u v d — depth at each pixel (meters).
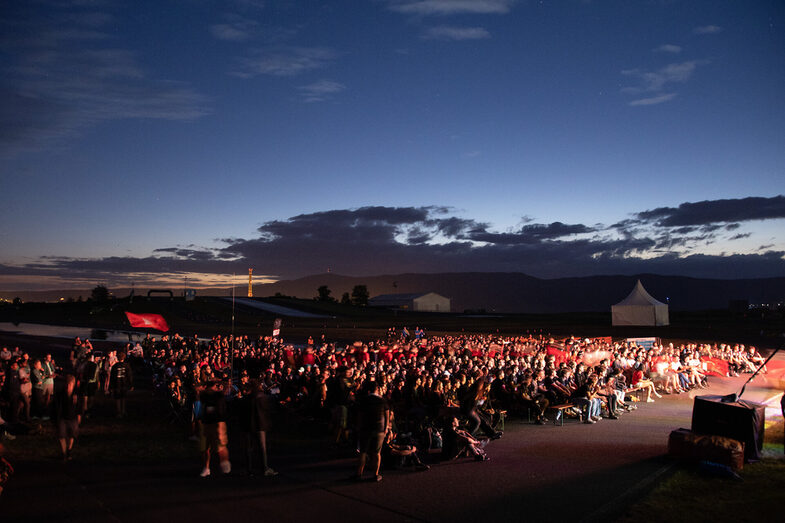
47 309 99.12
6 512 7.37
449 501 7.96
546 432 13.24
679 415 15.68
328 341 48.62
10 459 10.26
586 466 9.95
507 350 25.70
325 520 7.19
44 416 14.61
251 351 26.09
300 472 9.54
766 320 65.06
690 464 9.97
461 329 64.50
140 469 9.65
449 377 14.59
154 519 7.18
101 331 59.50
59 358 31.86
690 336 47.94
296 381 16.44
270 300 127.25
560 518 7.29
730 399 10.55
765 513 7.51
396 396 13.38
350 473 9.49
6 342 43.78
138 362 27.11
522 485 8.78
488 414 13.76
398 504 7.84
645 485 8.73
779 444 11.41
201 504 7.79
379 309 123.75
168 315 85.75
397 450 9.66
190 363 20.22
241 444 11.76
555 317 94.19
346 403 11.90
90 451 11.02
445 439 10.60
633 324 58.50
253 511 7.51
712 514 7.46
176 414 14.35
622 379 17.14
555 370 17.48
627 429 13.59
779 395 19.27
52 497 8.04
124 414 15.59
